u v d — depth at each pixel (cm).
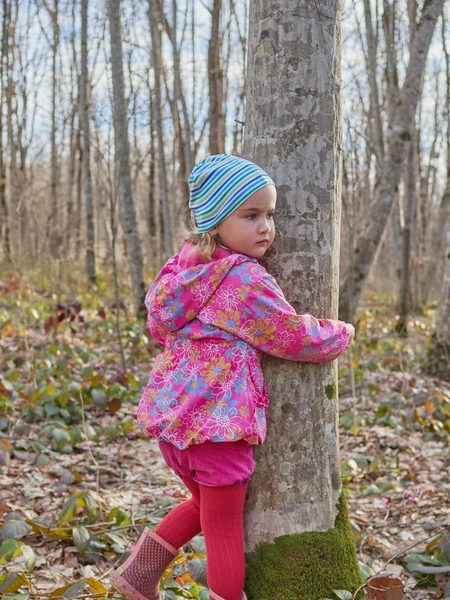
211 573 194
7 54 1702
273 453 206
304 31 197
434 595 258
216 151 1005
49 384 508
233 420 184
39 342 728
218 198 188
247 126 209
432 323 1138
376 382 660
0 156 1683
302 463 207
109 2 854
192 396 188
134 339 685
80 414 495
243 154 214
